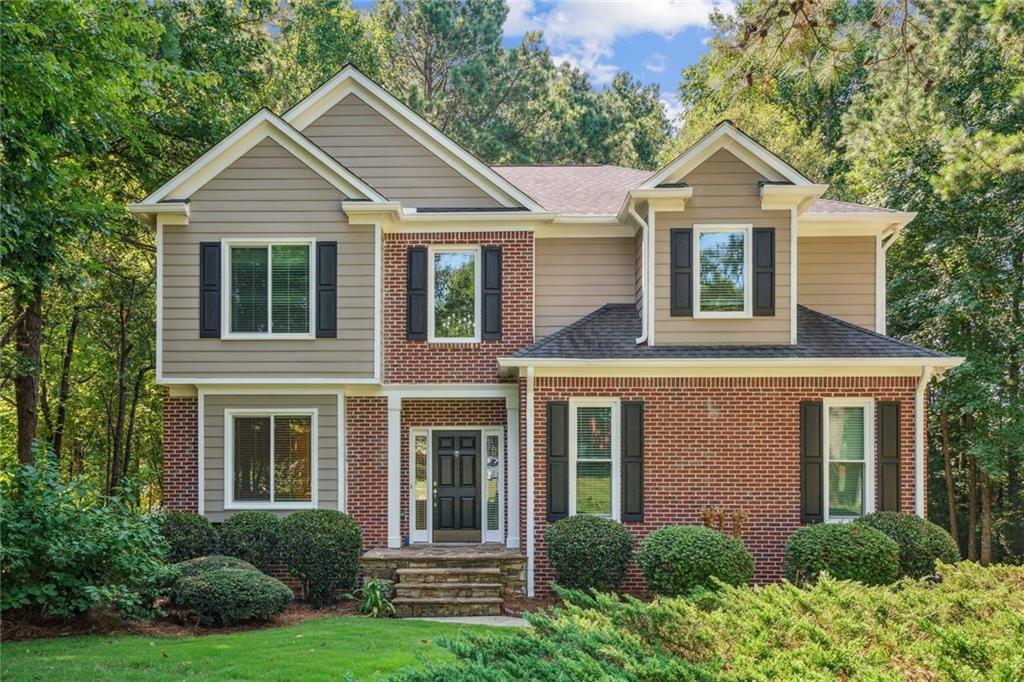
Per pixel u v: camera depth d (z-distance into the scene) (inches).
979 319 815.1
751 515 596.7
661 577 519.8
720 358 592.1
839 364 591.2
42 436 1045.2
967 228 818.2
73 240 685.9
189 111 784.3
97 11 514.6
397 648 407.8
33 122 512.7
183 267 634.2
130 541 476.1
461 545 669.9
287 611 551.8
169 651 400.5
